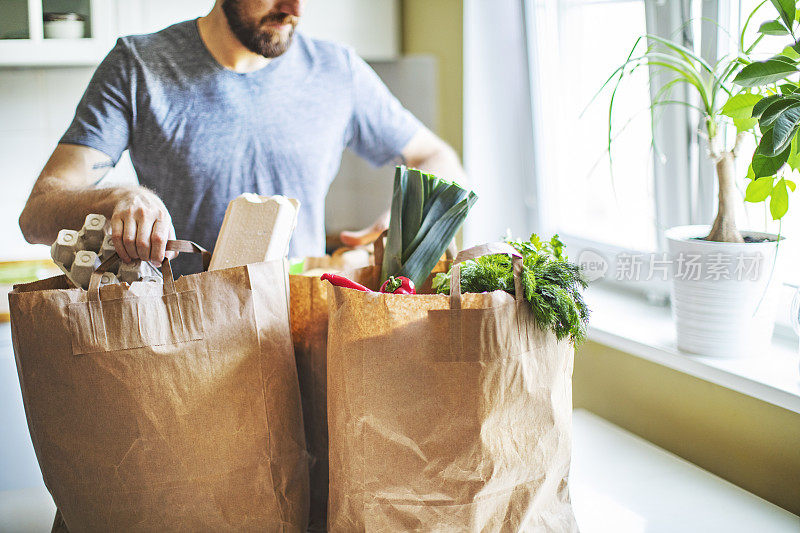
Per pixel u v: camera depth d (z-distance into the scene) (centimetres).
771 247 111
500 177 208
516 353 83
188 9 178
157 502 89
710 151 112
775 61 89
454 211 96
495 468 84
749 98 100
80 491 88
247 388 90
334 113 171
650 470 118
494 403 83
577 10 184
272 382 92
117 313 84
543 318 83
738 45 132
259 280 90
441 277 94
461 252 82
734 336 118
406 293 88
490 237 210
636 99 166
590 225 191
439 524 85
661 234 160
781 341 130
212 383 88
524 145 206
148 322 85
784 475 109
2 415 168
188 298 86
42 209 134
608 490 111
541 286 85
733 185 114
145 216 92
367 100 177
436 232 97
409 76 213
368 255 146
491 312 81
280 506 93
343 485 89
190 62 154
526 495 88
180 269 160
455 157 192
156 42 153
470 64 201
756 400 112
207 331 87
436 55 209
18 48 168
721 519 103
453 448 83
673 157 153
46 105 174
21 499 117
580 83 188
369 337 83
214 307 88
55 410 85
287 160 165
